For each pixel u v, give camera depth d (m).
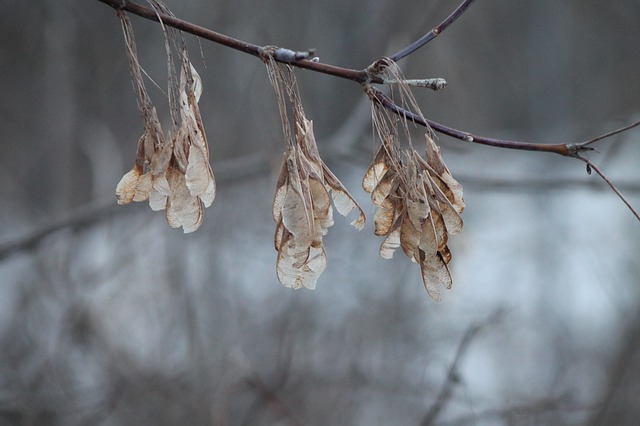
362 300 8.67
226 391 6.23
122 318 7.66
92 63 11.16
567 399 7.05
